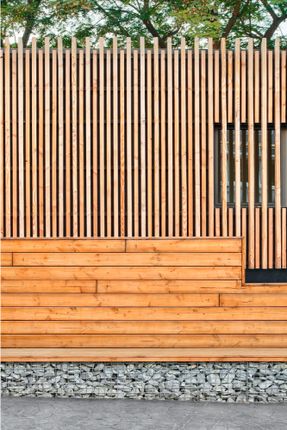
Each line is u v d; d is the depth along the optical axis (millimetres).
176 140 9031
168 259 8977
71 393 8609
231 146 9156
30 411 8023
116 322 8984
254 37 19453
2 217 9070
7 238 9016
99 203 9125
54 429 7414
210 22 17188
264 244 9062
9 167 9047
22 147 9039
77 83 9086
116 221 9039
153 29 19219
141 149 9008
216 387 8531
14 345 9023
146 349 8891
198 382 8539
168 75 9016
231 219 9023
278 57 9047
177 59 9031
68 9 18656
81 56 9039
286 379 8516
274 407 8305
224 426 7539
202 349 8867
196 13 17375
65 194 9117
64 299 9008
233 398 8523
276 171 9062
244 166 9188
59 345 9016
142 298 8984
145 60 9133
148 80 9016
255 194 9180
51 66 9172
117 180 9031
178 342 8969
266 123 9055
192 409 8180
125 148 9094
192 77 9125
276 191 9062
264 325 8945
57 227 9156
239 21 19375
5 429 7402
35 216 9047
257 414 8000
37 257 9016
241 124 9148
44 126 9094
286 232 9102
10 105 9125
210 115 9023
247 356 8469
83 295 9000
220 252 8953
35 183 9039
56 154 9094
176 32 19156
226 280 8961
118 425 7551
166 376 8562
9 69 9070
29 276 9023
